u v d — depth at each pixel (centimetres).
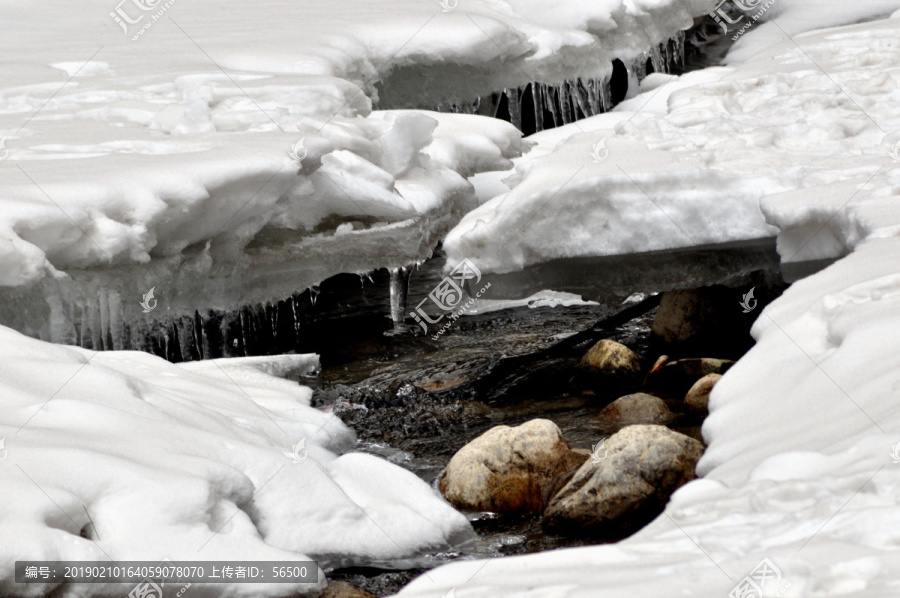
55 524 759
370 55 2834
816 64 2278
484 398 1573
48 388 1005
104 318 1516
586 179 1617
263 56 2509
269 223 1816
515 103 3147
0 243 1278
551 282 1697
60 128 1894
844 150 1725
